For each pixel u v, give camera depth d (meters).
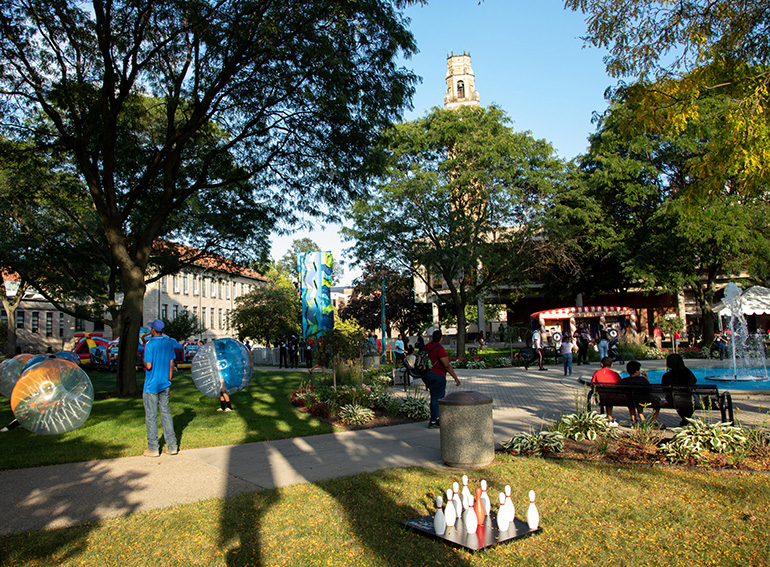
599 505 5.36
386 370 22.97
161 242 23.92
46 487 6.38
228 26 12.63
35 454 8.09
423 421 11.09
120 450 8.37
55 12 13.66
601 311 38.34
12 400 8.76
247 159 17.36
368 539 4.62
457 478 6.42
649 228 36.66
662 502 5.39
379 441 9.00
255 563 4.20
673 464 6.75
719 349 27.42
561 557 4.20
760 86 8.09
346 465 7.31
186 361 29.39
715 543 4.40
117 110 14.43
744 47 8.94
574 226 37.19
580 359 28.72
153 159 16.22
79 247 24.36
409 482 6.30
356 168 16.00
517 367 27.86
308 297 16.50
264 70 13.91
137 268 15.38
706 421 9.41
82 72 15.15
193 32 13.45
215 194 18.95
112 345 27.94
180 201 15.80
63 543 4.59
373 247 31.38
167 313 58.81
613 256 39.03
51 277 25.55
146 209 19.78
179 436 9.51
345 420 10.95
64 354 15.58
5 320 52.47
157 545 4.55
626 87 9.70
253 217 18.86
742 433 7.27
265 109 15.04
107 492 6.14
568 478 6.29
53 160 19.27
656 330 40.38
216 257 24.50
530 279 37.97
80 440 9.13
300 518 5.14
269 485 6.35
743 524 4.75
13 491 6.22
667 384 9.48
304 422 10.91
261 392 15.99
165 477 6.79
